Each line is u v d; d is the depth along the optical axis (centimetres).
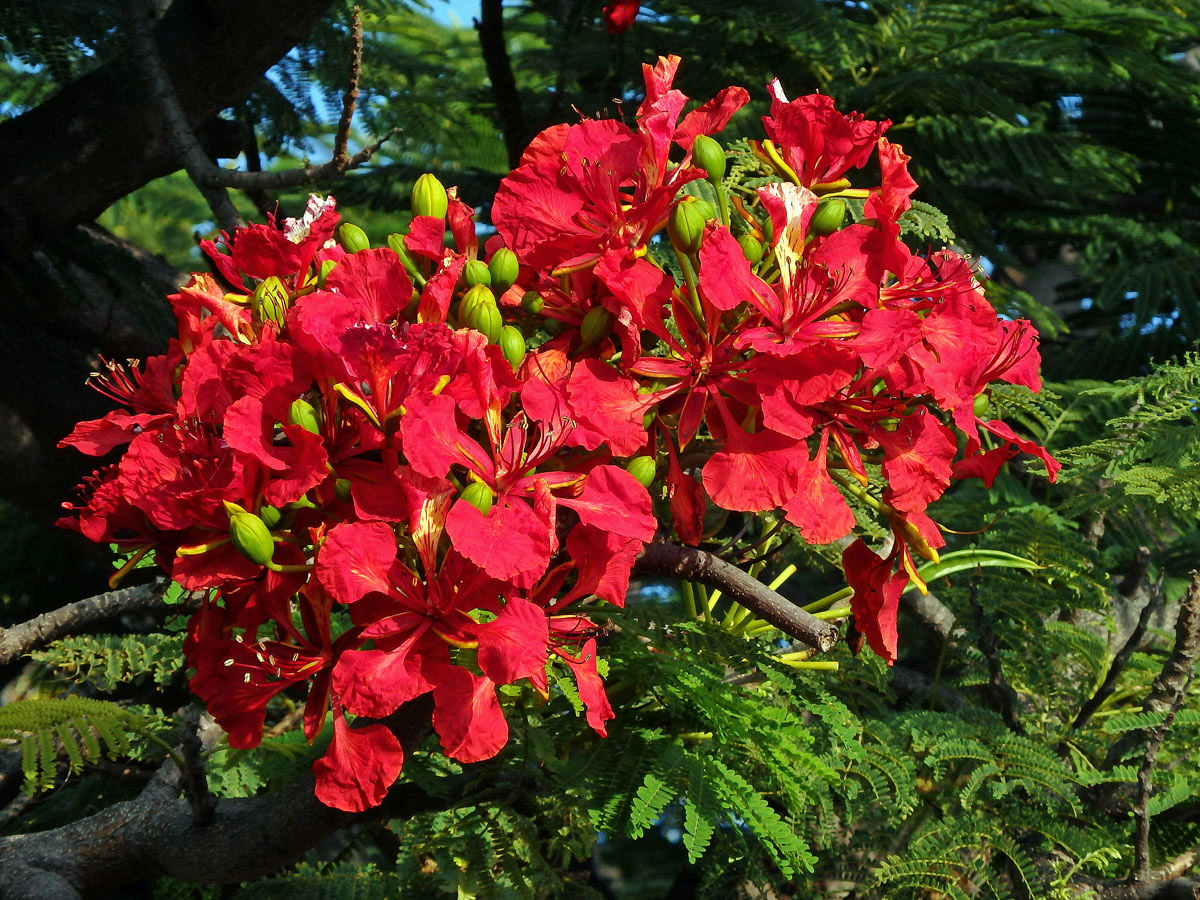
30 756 103
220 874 97
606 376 83
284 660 82
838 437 86
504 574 77
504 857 97
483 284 87
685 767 98
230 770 113
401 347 81
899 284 88
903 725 118
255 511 80
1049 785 114
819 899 120
